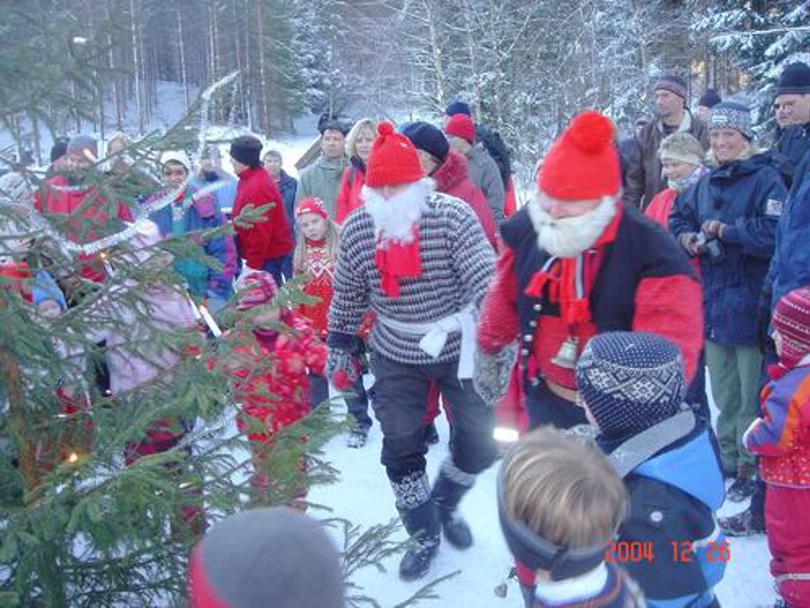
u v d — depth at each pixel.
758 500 3.72
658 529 1.99
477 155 5.94
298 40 28.02
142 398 2.56
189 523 2.42
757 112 12.97
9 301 2.31
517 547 1.73
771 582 3.41
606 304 2.56
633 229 2.54
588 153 2.47
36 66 2.23
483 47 20.72
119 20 2.27
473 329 3.30
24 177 2.34
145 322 2.60
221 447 2.57
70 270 2.55
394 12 24.42
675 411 2.13
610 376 2.09
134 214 2.97
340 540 3.84
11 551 1.92
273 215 6.12
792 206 3.58
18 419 2.40
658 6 20.73
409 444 3.47
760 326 3.79
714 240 3.98
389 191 3.24
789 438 2.70
